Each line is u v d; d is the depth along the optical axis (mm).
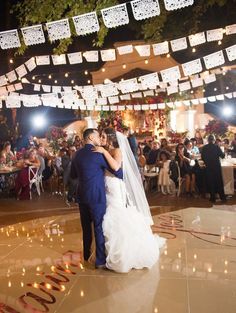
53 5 6598
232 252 5195
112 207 4730
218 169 8727
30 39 4539
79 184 4766
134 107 13250
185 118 16391
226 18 9383
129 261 4547
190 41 5648
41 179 10961
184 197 9469
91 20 4348
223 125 13938
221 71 11328
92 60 6066
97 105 12578
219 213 7598
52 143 14758
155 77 6328
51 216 7723
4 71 14484
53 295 4012
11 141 15664
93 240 5066
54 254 5312
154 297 3910
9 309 3717
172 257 5035
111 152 4953
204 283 4219
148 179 10508
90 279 4410
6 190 10969
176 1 4121
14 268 4801
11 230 6672
